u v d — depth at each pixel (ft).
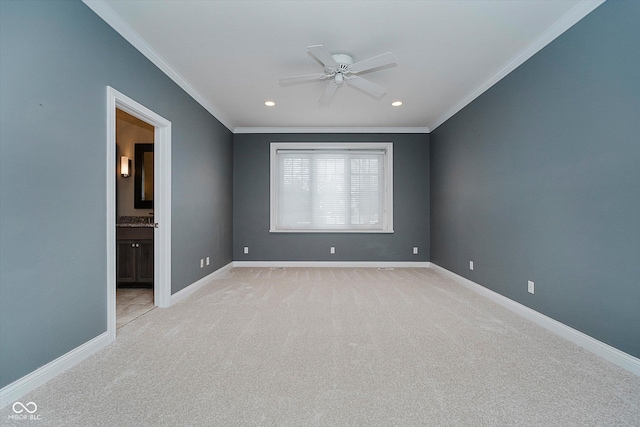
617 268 6.15
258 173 17.20
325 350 6.78
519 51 8.84
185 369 5.93
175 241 10.36
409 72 10.17
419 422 4.48
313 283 13.17
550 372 5.85
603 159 6.43
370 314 9.17
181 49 8.71
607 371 5.88
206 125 13.01
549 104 7.94
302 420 4.52
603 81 6.42
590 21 6.70
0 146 4.75
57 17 5.69
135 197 13.79
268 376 5.71
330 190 17.35
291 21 7.44
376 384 5.46
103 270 6.84
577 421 4.48
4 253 4.82
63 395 5.05
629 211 5.92
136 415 4.58
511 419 4.53
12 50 4.91
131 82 7.88
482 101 11.28
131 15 7.17
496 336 7.54
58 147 5.72
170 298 10.03
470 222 12.25
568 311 7.37
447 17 7.29
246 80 10.79
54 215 5.65
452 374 5.78
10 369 4.89
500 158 10.17
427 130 17.06
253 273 15.31
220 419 4.53
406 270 16.15
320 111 14.20
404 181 17.17
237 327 8.11
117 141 13.83
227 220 16.11
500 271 10.19
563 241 7.51
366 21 7.45
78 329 6.18
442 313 9.27
